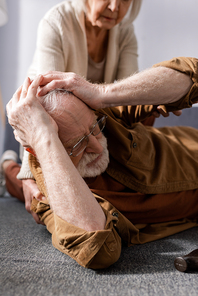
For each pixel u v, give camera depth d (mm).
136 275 725
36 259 817
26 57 3469
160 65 904
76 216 736
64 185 735
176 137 1381
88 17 1527
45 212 988
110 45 1686
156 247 949
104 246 737
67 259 827
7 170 1827
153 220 1144
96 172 959
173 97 900
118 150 1038
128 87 853
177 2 3051
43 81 838
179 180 1147
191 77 879
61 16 1482
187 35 3061
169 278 707
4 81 3469
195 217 1271
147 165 1101
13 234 1096
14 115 787
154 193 1082
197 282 686
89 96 842
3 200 1931
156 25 3104
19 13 3432
